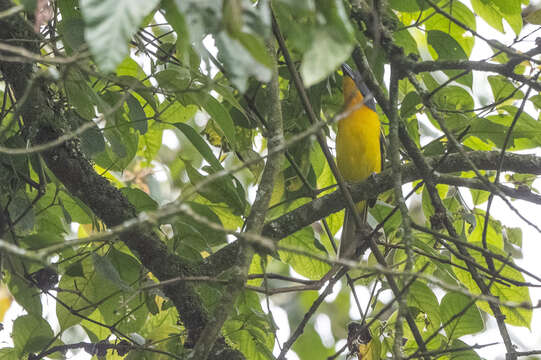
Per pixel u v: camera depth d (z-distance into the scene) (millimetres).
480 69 6023
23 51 3754
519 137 7434
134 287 6867
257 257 8422
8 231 6262
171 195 10508
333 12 3039
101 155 7383
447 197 8641
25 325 6660
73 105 5965
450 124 7750
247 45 3004
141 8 2789
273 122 6285
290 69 6656
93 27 2723
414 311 7305
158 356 6816
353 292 7012
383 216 8312
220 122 6641
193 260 7062
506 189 7035
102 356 6816
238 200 6863
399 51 6512
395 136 6082
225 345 6402
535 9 8117
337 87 9086
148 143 8477
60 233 7395
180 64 6742
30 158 6508
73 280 6961
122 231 3818
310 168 8461
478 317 6668
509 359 6363
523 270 5797
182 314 6605
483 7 8383
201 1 3094
